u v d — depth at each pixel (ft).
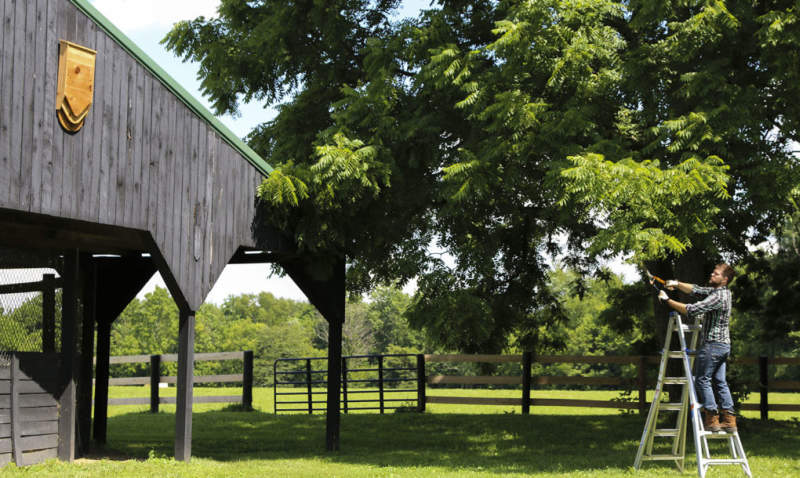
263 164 38.65
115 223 30.78
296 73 51.24
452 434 51.55
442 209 43.01
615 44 39.34
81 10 29.68
